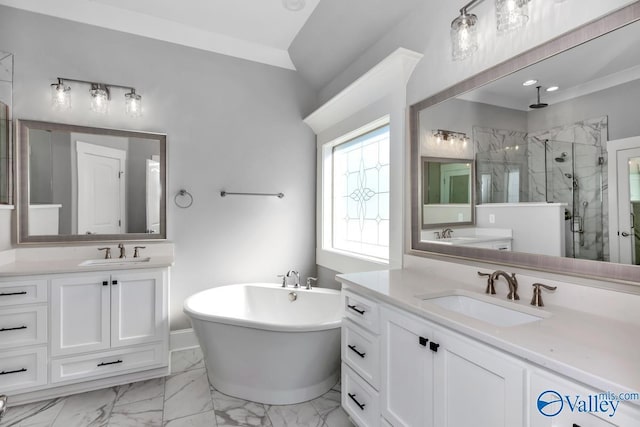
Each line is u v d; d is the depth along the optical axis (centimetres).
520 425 84
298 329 185
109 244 255
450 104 172
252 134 306
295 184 324
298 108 326
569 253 122
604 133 112
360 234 284
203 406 195
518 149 139
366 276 178
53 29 240
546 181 130
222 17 261
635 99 105
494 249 150
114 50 257
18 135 230
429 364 114
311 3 242
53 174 241
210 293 265
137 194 265
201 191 286
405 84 205
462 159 166
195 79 285
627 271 106
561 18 124
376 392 144
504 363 89
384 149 254
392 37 221
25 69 233
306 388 203
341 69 284
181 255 278
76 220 247
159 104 272
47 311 198
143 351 221
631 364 74
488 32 153
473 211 160
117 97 259
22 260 229
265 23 268
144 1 243
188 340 278
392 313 134
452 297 149
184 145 280
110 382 214
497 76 147
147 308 222
